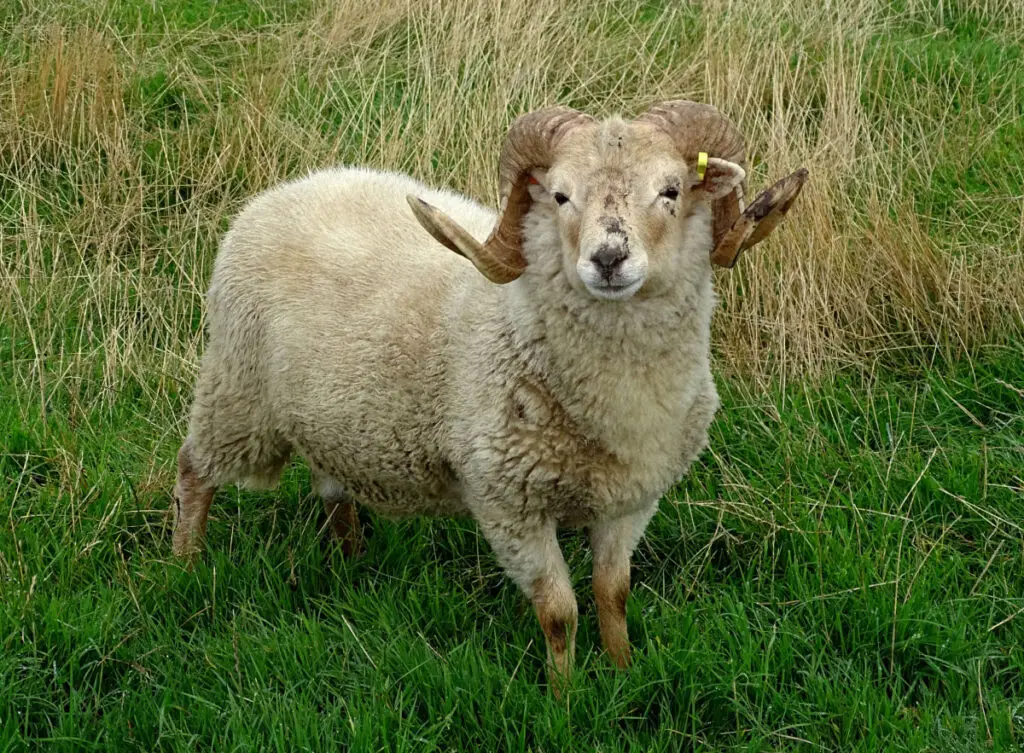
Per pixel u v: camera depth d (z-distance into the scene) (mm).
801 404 3771
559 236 3068
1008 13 5324
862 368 3854
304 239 3432
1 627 3221
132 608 3338
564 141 3041
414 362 3250
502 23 4797
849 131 4305
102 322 4078
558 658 3189
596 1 5152
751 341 3934
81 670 3199
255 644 3209
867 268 4012
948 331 3885
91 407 3869
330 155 4336
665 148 3037
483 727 3070
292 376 3361
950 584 3334
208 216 4305
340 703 3076
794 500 3520
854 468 3592
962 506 3486
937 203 4277
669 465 3180
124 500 3627
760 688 3119
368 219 3453
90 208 4320
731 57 4441
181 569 3398
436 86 4523
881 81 4656
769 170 4090
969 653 3188
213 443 3504
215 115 4645
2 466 3688
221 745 3021
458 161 4262
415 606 3324
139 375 3941
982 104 4648
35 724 3115
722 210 3109
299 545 3500
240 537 3545
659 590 3461
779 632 3242
